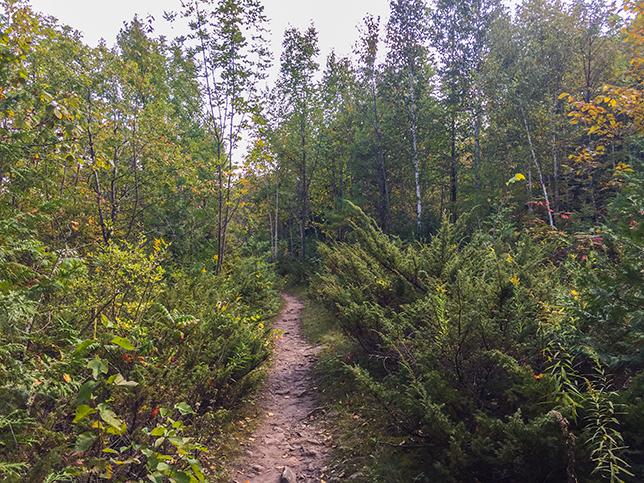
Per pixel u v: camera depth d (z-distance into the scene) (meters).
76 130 3.03
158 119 10.57
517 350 3.68
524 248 5.75
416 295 6.18
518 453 2.83
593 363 3.43
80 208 7.75
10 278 2.45
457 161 19.95
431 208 23.83
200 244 12.73
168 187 12.13
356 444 4.50
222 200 12.83
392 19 19.38
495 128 18.23
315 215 30.11
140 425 3.42
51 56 7.19
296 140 22.66
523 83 16.38
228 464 4.39
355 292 6.95
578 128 15.41
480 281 4.75
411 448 3.99
